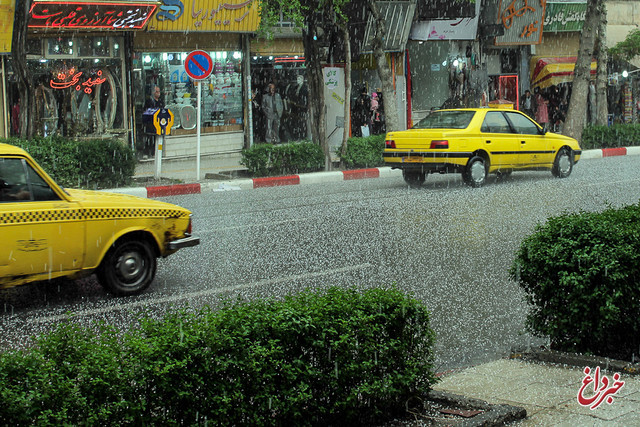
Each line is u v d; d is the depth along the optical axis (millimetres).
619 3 33312
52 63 19438
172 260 9633
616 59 30719
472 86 28688
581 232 5812
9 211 6996
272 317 4051
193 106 22156
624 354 5828
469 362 6105
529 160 17047
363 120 24828
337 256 9766
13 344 6258
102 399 3412
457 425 4191
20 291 8062
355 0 23250
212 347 3715
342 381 4160
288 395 3930
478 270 9031
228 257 9750
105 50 20234
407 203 14156
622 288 5562
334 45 23531
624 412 4441
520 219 12188
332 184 17750
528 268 5953
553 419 4375
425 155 15836
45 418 3195
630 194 14672
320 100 20203
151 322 3953
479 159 16094
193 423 3629
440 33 26578
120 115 20734
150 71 21281
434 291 8133
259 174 18797
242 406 3764
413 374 4453
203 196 15805
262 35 20391
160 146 17469
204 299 7758
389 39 24859
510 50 30922
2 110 19078
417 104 27328
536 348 6031
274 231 11500
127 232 7758
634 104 31984
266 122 24047
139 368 3521
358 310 4371
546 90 31375
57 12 18031
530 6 29484
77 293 8023
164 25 20484
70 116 19812
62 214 7289
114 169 16375
